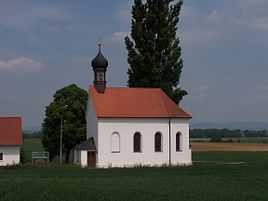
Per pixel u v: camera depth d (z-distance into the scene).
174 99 88.50
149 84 88.62
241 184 51.56
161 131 78.19
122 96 79.75
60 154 86.31
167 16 90.12
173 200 39.56
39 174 64.94
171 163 78.19
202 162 92.69
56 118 88.56
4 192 43.34
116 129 76.56
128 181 53.44
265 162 94.12
